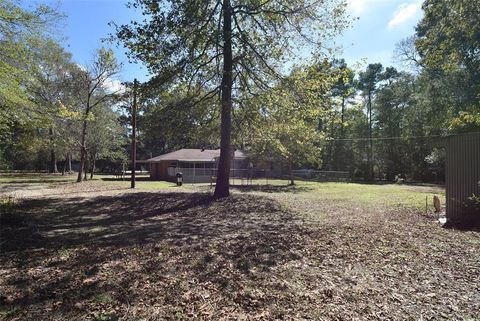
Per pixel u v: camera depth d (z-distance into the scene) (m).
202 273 4.95
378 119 42.59
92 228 8.60
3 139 17.28
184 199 14.27
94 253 6.05
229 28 12.96
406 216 10.30
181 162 33.75
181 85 13.62
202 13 11.52
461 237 7.30
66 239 7.25
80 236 7.57
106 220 9.94
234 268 5.19
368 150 42.47
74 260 5.62
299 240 7.05
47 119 14.74
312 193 18.66
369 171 40.72
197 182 30.78
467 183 9.45
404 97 40.16
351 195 17.31
